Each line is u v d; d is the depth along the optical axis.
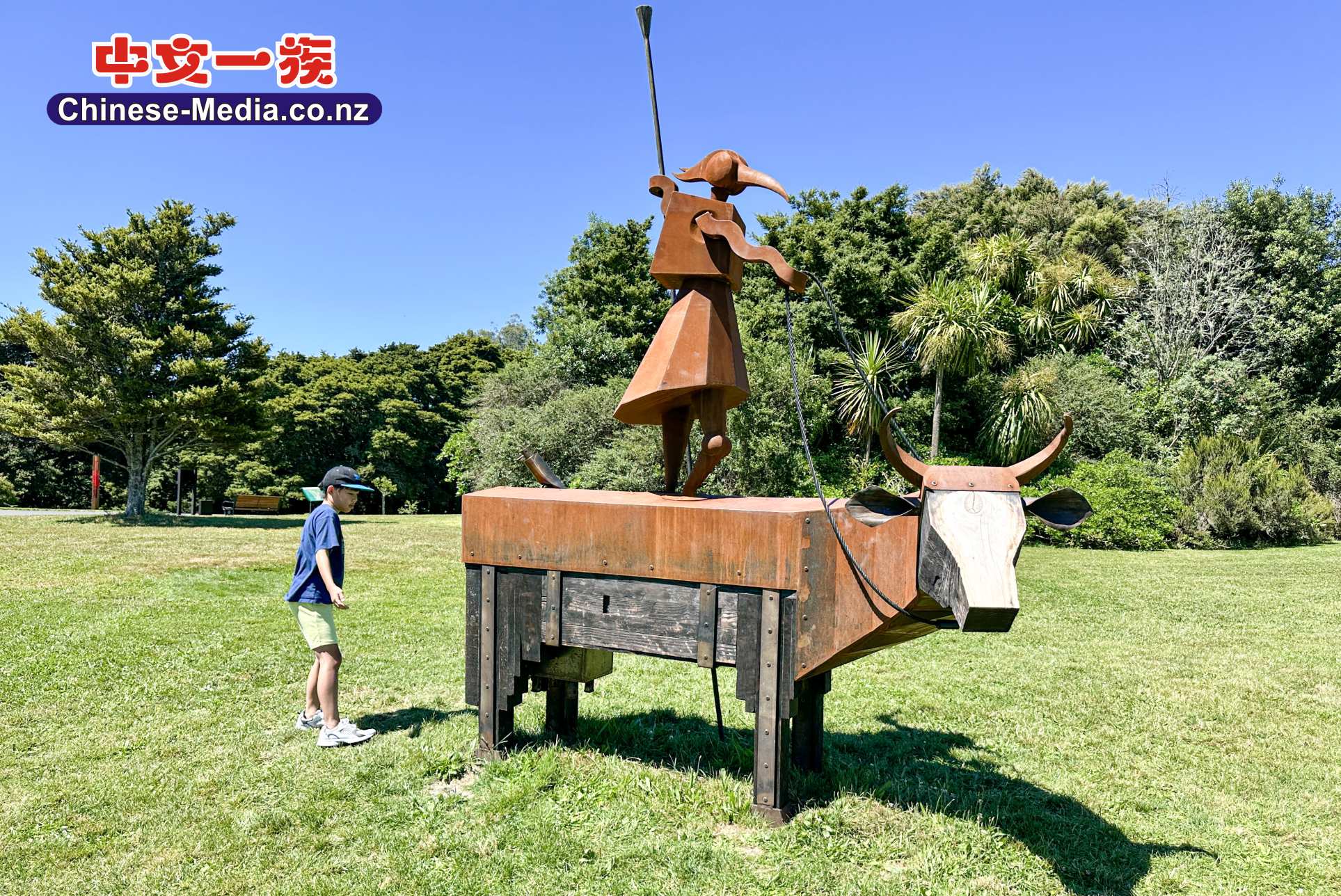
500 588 4.56
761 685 3.84
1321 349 24.92
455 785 4.34
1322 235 25.78
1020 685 6.53
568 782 4.27
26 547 13.83
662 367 4.23
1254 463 18.11
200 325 22.38
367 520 24.17
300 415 34.88
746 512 3.86
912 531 3.47
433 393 39.66
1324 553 16.23
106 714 5.34
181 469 31.91
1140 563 14.41
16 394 21.92
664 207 4.30
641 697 5.98
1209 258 24.78
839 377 20.89
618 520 4.17
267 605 9.22
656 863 3.51
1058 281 22.80
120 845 3.61
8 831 3.72
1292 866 3.62
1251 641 8.18
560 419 20.45
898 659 7.44
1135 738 5.29
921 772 4.66
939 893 3.30
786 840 3.70
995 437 19.83
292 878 3.36
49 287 20.55
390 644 7.55
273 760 4.59
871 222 23.42
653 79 4.38
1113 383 20.94
